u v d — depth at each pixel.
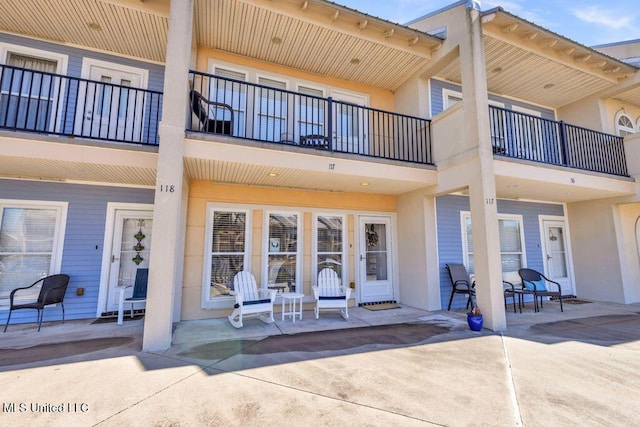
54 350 3.86
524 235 8.20
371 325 5.27
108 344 4.11
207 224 5.89
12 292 4.78
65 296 5.30
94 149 4.39
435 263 6.63
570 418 2.41
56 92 5.51
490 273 5.06
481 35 5.65
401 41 6.26
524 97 8.43
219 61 6.27
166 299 4.00
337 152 5.44
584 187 6.74
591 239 8.23
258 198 6.31
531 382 3.05
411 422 2.36
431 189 6.45
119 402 2.62
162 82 6.16
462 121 5.73
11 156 4.09
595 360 3.64
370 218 7.30
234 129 6.29
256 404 2.62
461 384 3.00
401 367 3.43
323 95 7.14
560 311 6.59
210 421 2.37
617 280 7.64
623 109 8.62
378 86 7.64
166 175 4.15
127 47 5.78
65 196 5.43
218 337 4.51
